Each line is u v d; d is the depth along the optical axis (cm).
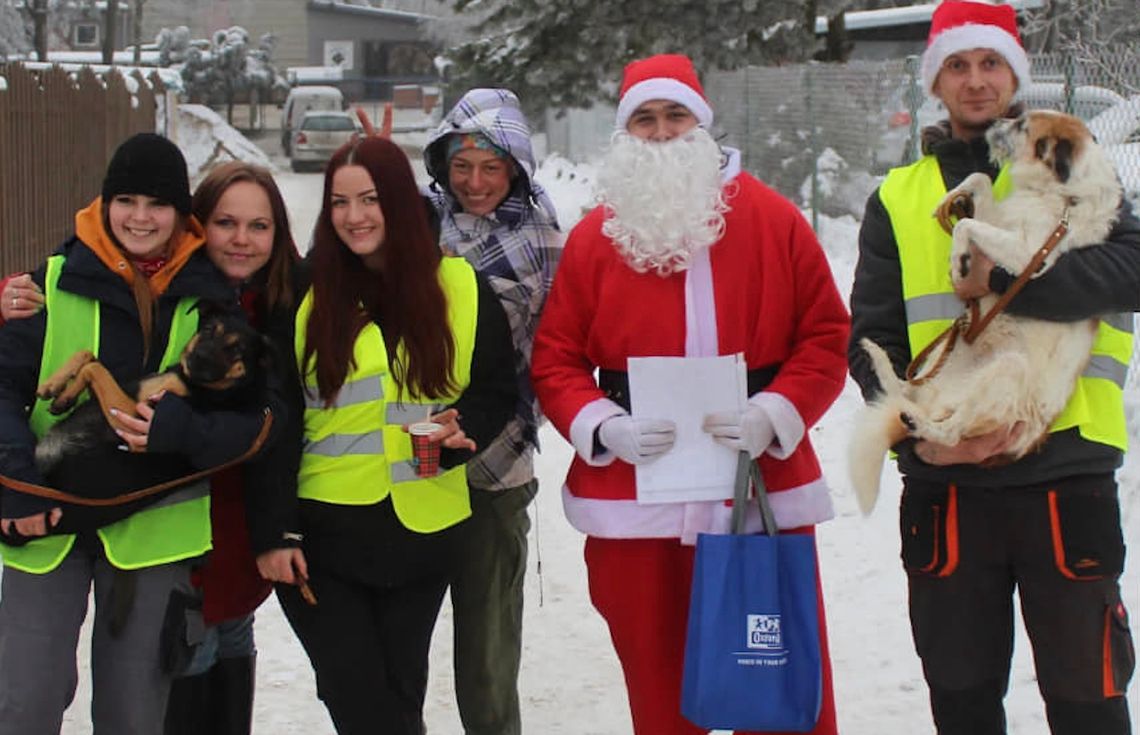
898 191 360
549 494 781
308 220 2062
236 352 342
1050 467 329
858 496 336
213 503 380
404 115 5369
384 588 372
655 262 371
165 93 2745
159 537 347
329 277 369
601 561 387
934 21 366
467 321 378
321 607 369
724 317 376
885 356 336
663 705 382
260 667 537
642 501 372
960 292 334
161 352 354
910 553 348
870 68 1424
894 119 1377
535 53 2006
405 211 366
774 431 365
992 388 317
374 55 7238
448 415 362
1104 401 338
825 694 373
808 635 358
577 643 564
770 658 358
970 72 355
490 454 416
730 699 357
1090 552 327
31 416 350
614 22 1939
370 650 368
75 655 349
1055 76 889
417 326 365
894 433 329
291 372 371
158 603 348
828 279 382
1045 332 327
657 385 373
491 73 2045
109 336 349
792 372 376
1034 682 484
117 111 1944
